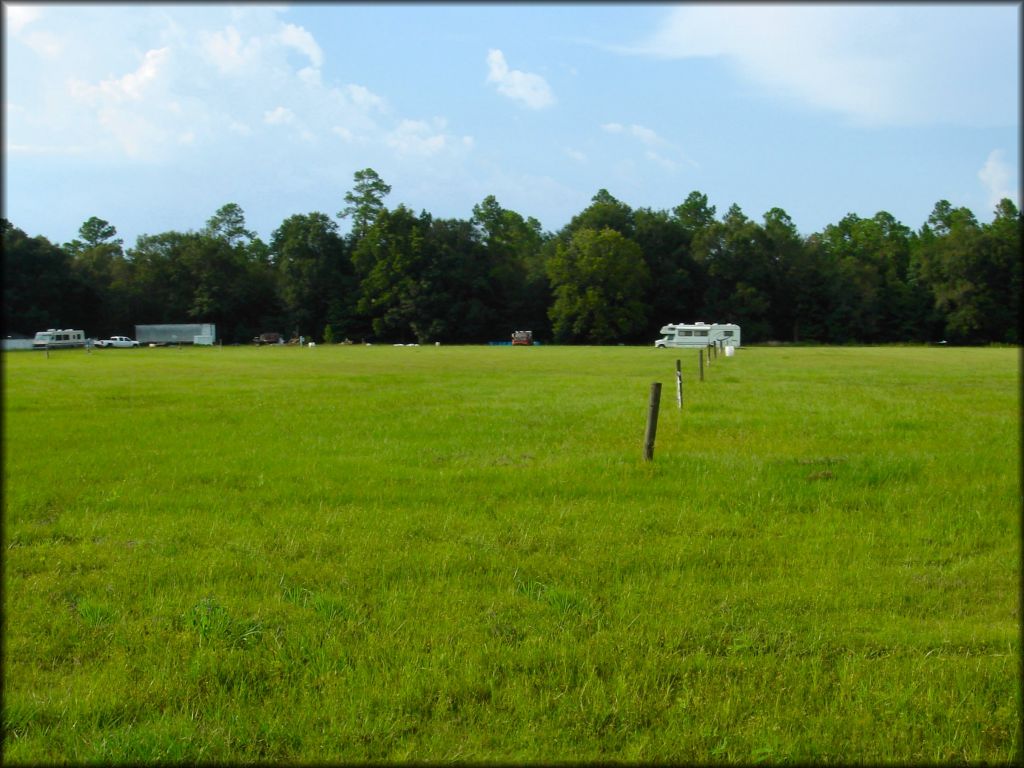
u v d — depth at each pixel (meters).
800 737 4.42
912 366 42.38
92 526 8.52
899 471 10.96
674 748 4.32
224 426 16.98
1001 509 9.13
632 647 5.43
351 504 9.55
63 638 5.60
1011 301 94.00
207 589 6.58
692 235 114.69
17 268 88.81
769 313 106.88
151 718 4.61
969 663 5.23
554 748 4.32
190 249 110.12
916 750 4.34
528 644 5.46
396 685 4.91
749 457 12.16
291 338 114.56
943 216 114.38
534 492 10.12
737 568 7.14
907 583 6.77
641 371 38.66
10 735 4.42
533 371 39.25
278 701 4.78
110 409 20.67
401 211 113.81
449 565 7.16
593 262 104.69
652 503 9.45
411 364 48.12
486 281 112.06
